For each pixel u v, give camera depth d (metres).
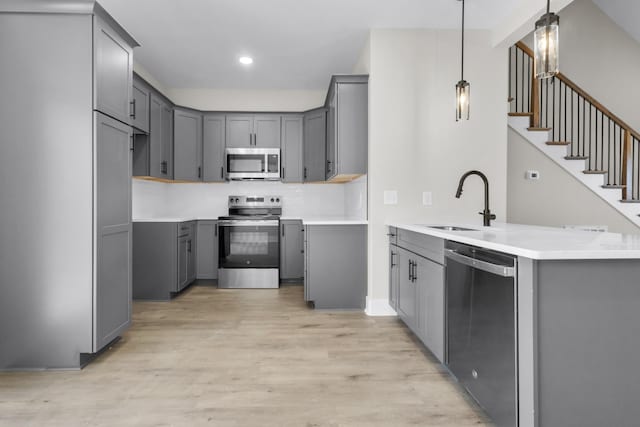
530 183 4.32
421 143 3.53
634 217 4.31
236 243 4.85
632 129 5.07
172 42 3.77
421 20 3.35
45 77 2.38
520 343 1.47
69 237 2.40
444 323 2.26
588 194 4.34
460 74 3.53
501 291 1.60
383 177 3.52
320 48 3.92
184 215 5.32
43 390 2.13
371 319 3.47
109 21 2.55
